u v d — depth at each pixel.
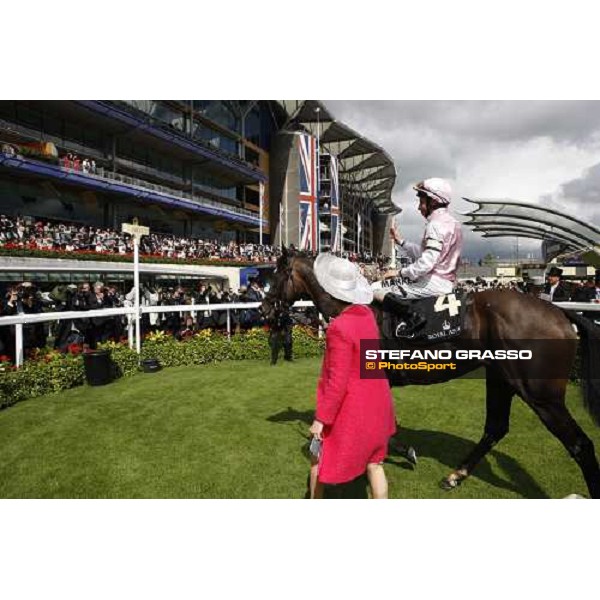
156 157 25.11
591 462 2.17
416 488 2.54
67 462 2.86
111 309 5.41
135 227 5.66
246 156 34.03
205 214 26.95
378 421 1.92
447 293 2.54
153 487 2.56
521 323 2.29
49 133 18.92
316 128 39.78
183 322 7.91
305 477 2.65
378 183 52.28
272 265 16.61
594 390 2.31
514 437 3.20
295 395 4.31
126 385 4.79
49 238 15.45
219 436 3.25
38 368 4.48
